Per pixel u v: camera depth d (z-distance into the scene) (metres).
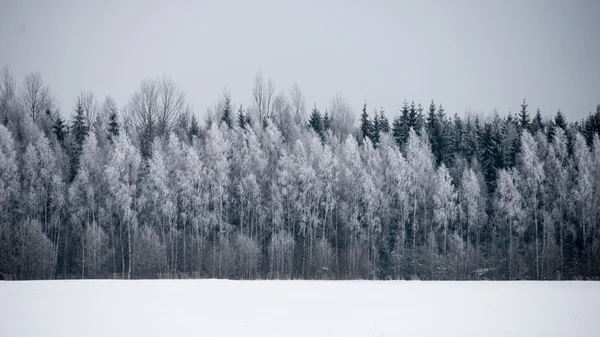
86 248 79.94
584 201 86.06
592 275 82.69
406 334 26.31
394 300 40.56
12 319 29.84
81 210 82.44
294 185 85.25
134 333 26.11
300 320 30.11
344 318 30.89
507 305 37.91
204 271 81.44
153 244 79.31
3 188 77.56
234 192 87.94
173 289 47.19
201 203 84.31
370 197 85.38
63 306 35.06
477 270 84.06
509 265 84.44
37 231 75.75
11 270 74.31
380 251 88.00
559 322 30.16
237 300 39.25
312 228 85.81
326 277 80.12
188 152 85.44
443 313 33.28
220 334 25.98
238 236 82.56
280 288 50.34
